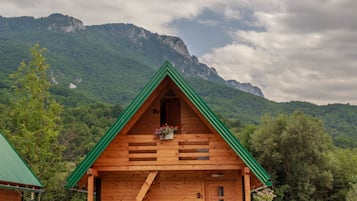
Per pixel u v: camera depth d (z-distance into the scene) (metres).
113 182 20.83
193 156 19.62
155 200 20.61
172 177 20.81
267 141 54.75
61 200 44.69
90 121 81.00
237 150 18.97
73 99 111.50
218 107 165.25
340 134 126.69
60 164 40.03
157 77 19.22
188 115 21.09
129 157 19.64
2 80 88.25
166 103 21.59
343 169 55.69
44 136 37.44
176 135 19.77
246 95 176.50
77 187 20.66
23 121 37.59
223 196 20.70
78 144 67.94
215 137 19.75
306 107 162.50
